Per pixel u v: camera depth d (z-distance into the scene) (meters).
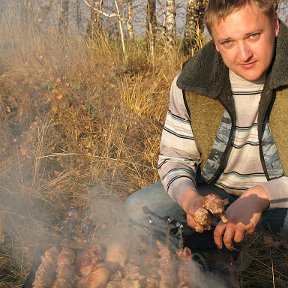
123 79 5.98
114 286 1.94
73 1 7.85
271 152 2.35
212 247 2.56
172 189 2.34
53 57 6.32
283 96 2.25
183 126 2.50
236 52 2.06
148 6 7.31
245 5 1.97
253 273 2.77
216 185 2.59
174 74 5.82
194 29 7.04
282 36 2.15
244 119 2.35
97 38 7.18
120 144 4.48
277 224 2.43
